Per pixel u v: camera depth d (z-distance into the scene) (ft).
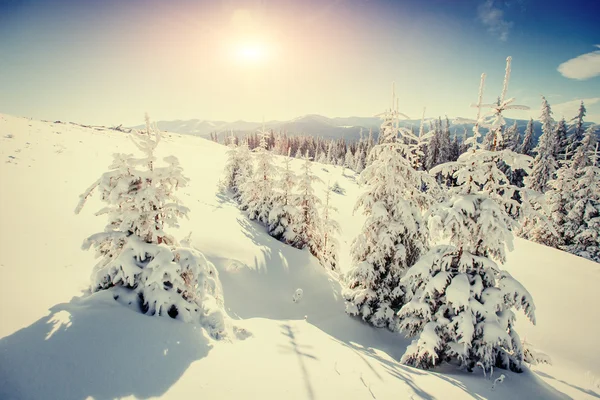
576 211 90.48
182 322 19.89
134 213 20.95
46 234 28.91
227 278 39.78
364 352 28.07
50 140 70.33
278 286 43.37
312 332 29.73
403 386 19.34
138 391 13.75
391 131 39.27
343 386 17.76
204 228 49.57
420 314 29.43
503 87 26.18
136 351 16.02
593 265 66.90
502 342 24.06
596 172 90.02
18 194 35.06
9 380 12.49
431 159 173.06
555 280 57.67
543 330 42.32
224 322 22.82
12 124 74.38
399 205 37.68
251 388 15.79
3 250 24.04
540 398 22.16
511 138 160.56
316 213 60.08
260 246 50.19
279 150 375.86
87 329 16.26
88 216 35.55
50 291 20.44
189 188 85.51
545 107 121.08
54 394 12.51
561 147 134.41
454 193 28.66
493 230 25.62
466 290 25.35
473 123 27.48
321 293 45.98
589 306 48.29
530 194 25.14
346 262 84.79
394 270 39.50
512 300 25.02
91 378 13.73
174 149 157.48
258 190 70.90
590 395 25.36
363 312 39.58
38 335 15.08
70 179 46.14
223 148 219.00
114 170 21.50
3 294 18.28
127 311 18.74
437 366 27.25
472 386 22.09
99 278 20.31
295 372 18.48
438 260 28.22
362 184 42.39
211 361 17.40
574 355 36.99
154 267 20.26
